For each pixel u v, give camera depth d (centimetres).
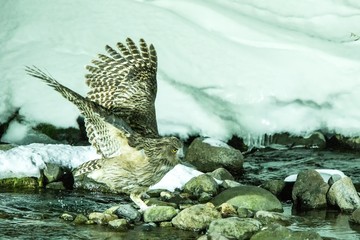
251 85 1573
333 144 1569
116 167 1040
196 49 1614
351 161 1490
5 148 1388
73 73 1552
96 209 1188
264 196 1213
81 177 1295
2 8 1680
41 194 1254
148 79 1063
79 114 1503
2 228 1076
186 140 1512
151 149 1035
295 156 1519
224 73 1584
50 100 1516
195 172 1337
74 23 1645
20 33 1631
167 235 1082
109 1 1689
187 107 1540
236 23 1681
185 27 1645
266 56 1620
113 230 1094
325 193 1251
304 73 1598
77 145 1484
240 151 1532
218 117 1547
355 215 1158
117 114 1027
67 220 1130
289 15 1747
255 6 1762
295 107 1573
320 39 1691
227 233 1074
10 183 1284
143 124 1035
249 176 1411
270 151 1549
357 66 1614
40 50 1598
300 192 1262
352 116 1568
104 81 1047
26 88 1526
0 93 1522
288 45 1648
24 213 1153
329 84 1589
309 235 1035
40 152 1329
